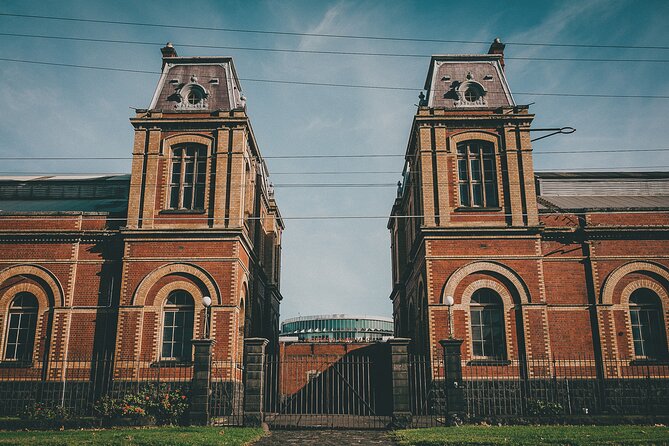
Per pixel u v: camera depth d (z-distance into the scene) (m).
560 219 26.16
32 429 18.86
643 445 14.13
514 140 26.17
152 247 24.80
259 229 31.30
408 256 32.25
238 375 24.70
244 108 26.48
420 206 26.86
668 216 26.09
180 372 23.42
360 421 21.86
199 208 25.56
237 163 25.73
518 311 24.30
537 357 23.73
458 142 26.33
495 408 23.16
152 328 23.95
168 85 27.70
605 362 24.22
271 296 35.69
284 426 19.47
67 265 25.61
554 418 19.34
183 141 26.17
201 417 19.39
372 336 55.47
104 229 25.94
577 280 25.48
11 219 26.11
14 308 25.38
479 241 24.98
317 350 36.78
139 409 20.19
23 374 24.28
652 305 25.27
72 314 25.09
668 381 24.02
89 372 24.33
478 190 25.98
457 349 19.86
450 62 28.47
